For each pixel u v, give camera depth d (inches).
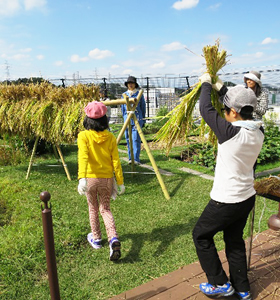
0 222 164.2
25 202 188.5
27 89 236.5
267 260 124.2
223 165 89.6
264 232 148.7
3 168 278.2
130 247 138.3
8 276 115.5
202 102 93.4
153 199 194.1
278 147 290.7
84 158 123.5
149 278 116.2
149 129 469.4
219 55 110.4
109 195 132.8
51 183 229.1
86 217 168.1
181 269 119.0
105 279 116.1
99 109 125.1
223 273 97.7
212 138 147.7
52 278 86.2
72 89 219.0
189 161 289.6
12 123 233.5
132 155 232.7
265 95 164.6
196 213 171.9
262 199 189.9
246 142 85.6
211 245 97.2
